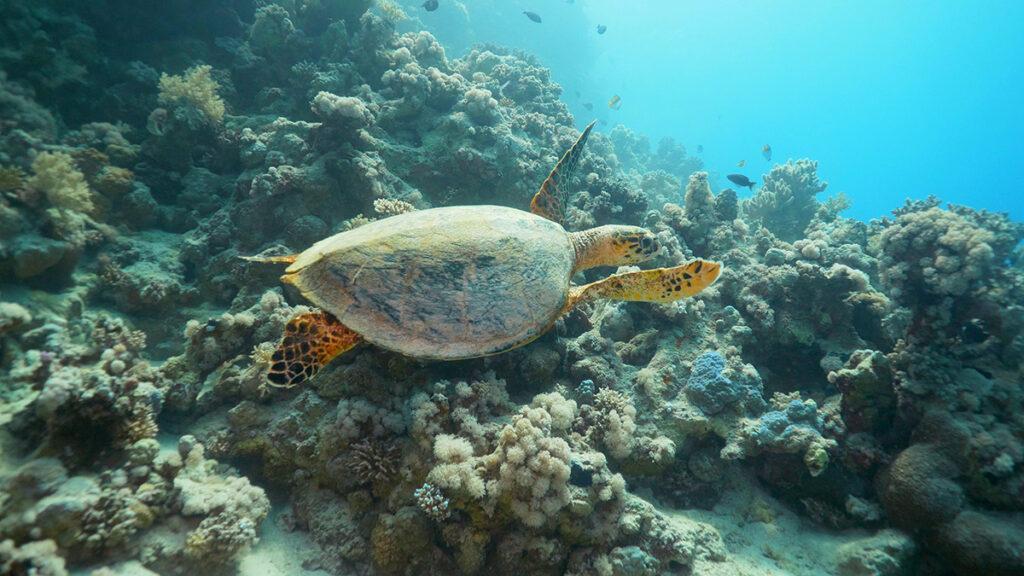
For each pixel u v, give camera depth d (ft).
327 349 3.50
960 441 4.52
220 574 3.81
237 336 5.16
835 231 7.81
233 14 9.51
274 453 4.59
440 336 3.39
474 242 3.66
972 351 5.01
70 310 5.12
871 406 5.15
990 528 4.16
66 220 5.26
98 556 3.53
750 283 6.31
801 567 4.61
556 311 3.73
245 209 6.26
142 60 8.58
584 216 7.11
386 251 3.53
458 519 4.25
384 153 7.35
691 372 5.51
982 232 4.79
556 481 4.12
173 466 4.03
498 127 7.99
